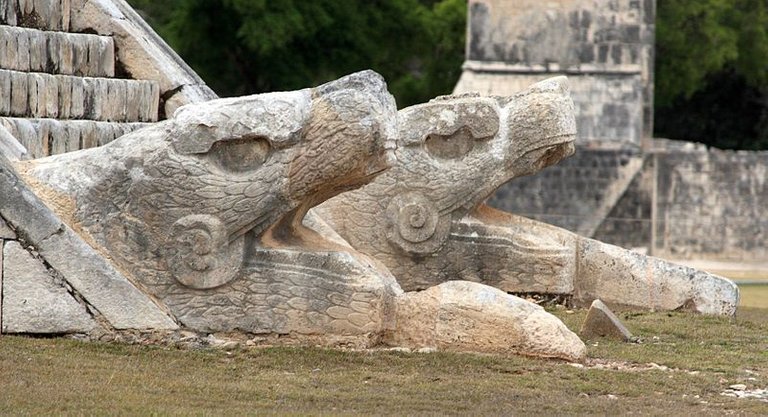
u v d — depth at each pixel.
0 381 17.83
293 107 20.08
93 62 27.61
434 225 27.16
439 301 20.55
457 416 17.36
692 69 68.50
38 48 26.06
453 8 65.69
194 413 16.81
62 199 20.22
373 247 27.22
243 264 20.30
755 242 57.22
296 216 21.02
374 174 20.53
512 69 55.94
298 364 19.48
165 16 62.44
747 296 40.38
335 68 59.84
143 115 27.98
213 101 20.27
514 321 20.39
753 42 71.25
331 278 20.28
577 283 27.89
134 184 20.19
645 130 57.34
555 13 56.16
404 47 62.91
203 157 20.17
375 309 20.22
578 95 56.38
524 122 26.91
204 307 20.27
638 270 27.83
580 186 56.72
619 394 18.95
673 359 21.47
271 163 20.14
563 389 18.91
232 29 58.31
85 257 19.92
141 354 19.52
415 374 19.28
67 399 17.22
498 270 27.39
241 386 18.28
